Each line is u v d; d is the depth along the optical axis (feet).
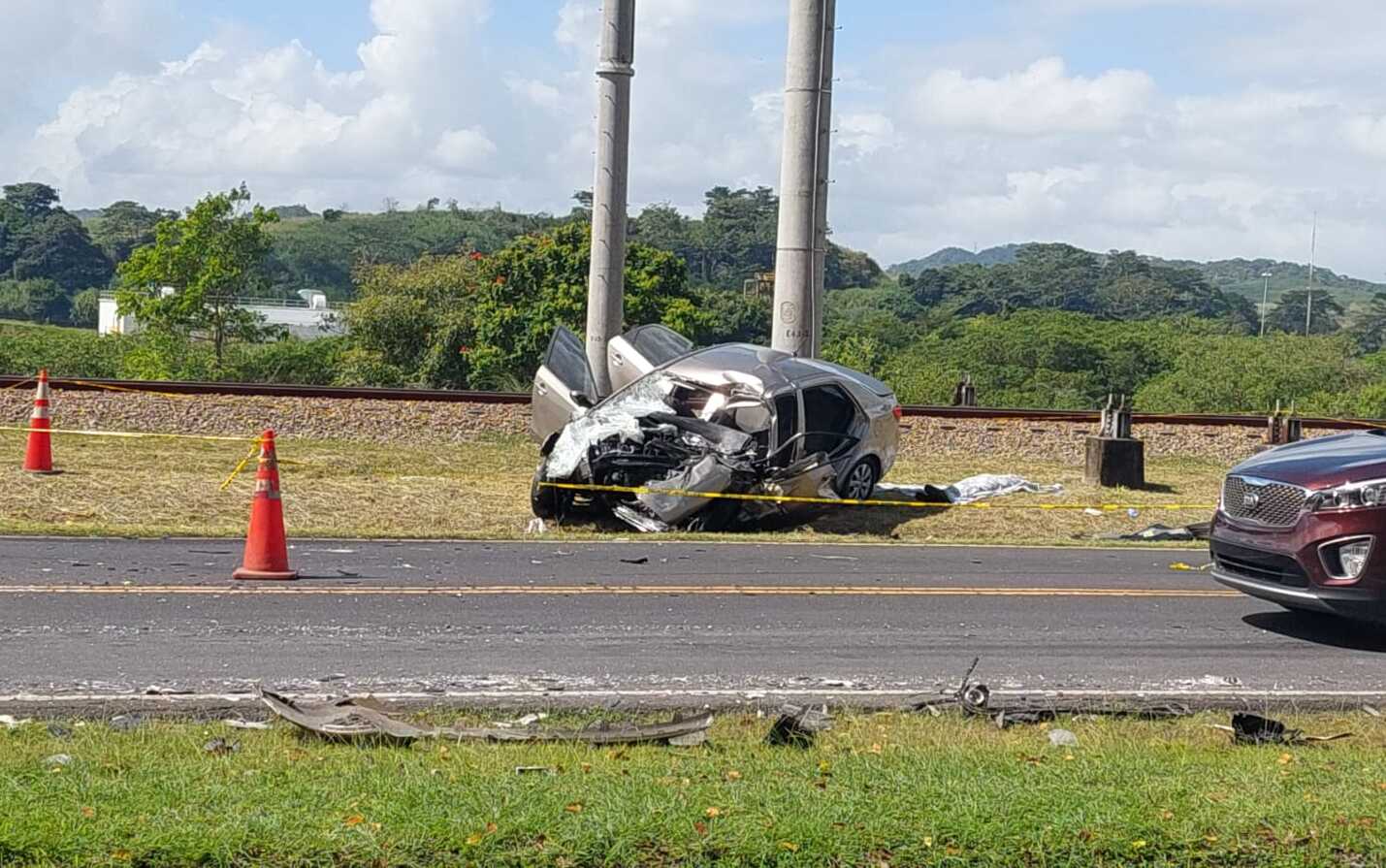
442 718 24.66
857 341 218.38
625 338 60.64
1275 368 219.00
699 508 49.73
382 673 27.84
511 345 169.37
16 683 25.98
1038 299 403.54
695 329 171.53
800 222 64.59
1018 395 210.38
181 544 42.09
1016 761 21.84
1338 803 19.62
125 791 18.79
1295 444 36.60
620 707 25.90
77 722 23.85
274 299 390.42
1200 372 218.59
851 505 56.70
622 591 37.09
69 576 35.94
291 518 49.93
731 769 21.02
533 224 529.86
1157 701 27.71
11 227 429.79
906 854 17.48
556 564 40.98
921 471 70.74
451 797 18.70
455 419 73.61
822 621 34.47
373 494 54.70
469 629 31.91
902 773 20.74
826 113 64.49
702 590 37.68
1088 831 18.04
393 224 570.46
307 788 19.17
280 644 29.81
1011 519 56.49
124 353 187.52
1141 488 67.15
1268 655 32.60
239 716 24.64
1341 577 32.27
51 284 407.44
